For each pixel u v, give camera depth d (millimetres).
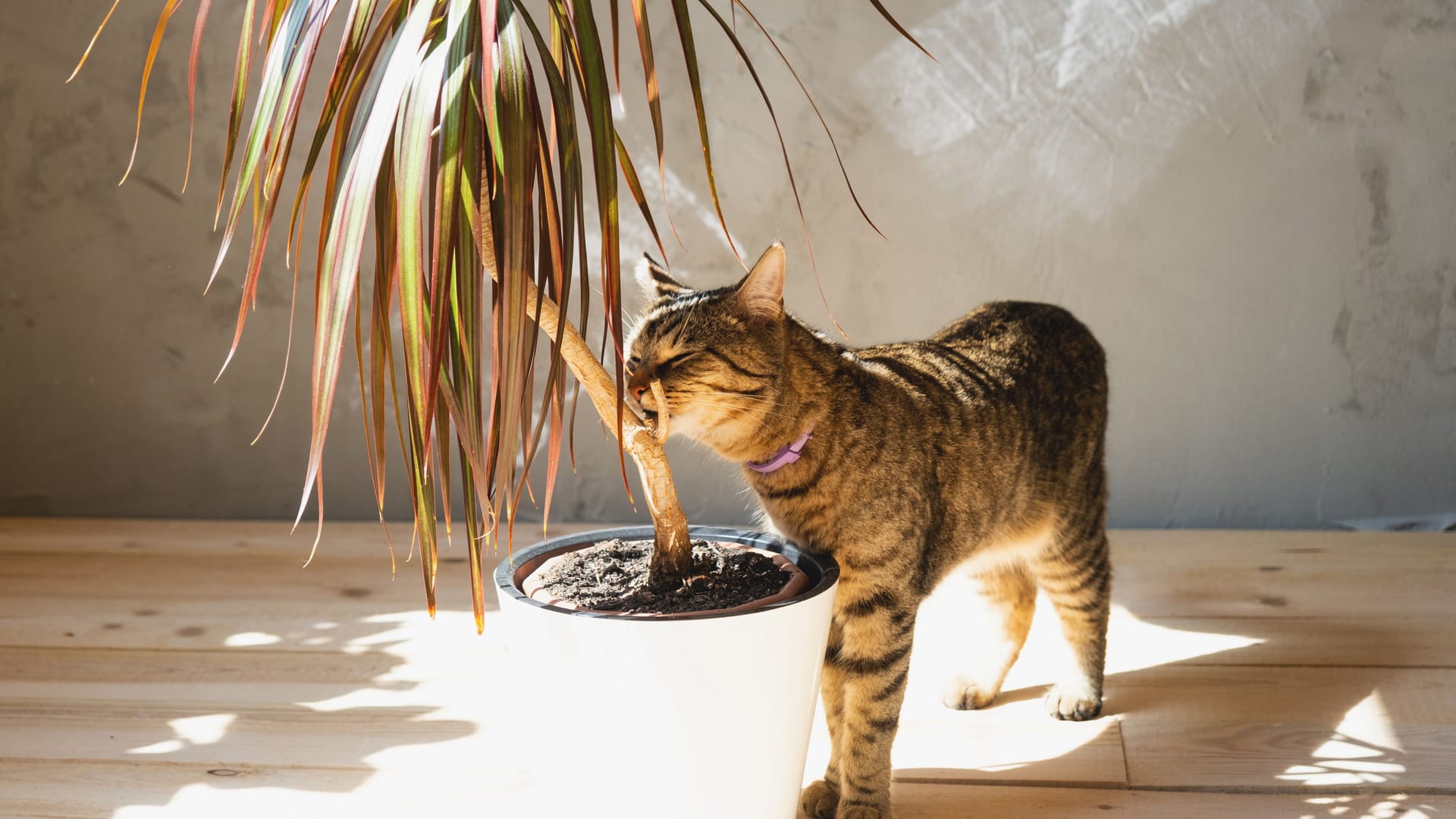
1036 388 1899
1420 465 2727
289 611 2367
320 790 1692
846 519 1556
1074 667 1974
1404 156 2590
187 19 2770
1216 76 2607
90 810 1633
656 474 1355
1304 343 2701
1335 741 1782
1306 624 2219
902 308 2797
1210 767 1726
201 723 1896
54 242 2895
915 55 2670
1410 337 2666
